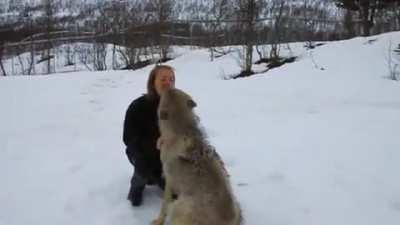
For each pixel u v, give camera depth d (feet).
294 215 15.28
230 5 64.64
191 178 12.35
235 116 26.02
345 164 18.71
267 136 22.21
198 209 12.07
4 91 33.96
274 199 16.25
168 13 66.33
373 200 16.03
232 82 34.81
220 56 49.26
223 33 59.11
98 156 20.74
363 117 24.52
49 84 36.40
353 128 22.82
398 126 22.86
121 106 29.40
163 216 13.71
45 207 16.30
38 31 72.13
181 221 12.30
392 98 27.73
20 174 19.16
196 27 63.87
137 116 15.51
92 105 29.99
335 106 27.09
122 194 16.90
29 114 28.07
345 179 17.47
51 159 20.63
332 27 60.80
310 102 28.07
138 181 15.74
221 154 20.01
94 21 75.66
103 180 18.03
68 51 63.87
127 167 19.19
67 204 16.35
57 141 23.15
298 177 17.74
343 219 14.99
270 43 51.21
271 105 27.84
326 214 15.29
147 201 16.37
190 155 12.50
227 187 12.36
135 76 39.70
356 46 42.68
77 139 23.38
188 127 12.94
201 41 61.11
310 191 16.70
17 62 64.49
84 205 16.28
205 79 38.88
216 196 12.00
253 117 25.57
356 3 54.08
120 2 73.72
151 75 15.44
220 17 61.31
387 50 39.60
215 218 11.81
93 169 19.19
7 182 18.43
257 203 15.98
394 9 54.44
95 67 57.00
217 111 27.14
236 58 46.91
